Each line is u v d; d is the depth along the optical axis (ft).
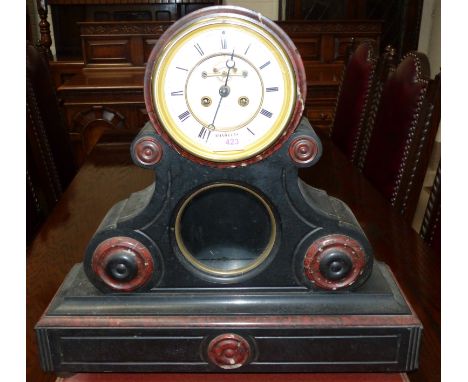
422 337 3.16
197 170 2.97
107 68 10.51
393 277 3.36
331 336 3.03
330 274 3.08
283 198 3.02
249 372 3.15
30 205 5.39
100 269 3.08
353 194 5.33
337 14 12.00
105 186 5.53
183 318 3.04
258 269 3.14
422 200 10.30
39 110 6.07
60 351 3.05
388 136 5.67
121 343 3.05
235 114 2.89
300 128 2.99
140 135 2.95
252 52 2.81
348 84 7.38
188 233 3.21
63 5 11.36
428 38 12.25
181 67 2.82
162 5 11.44
